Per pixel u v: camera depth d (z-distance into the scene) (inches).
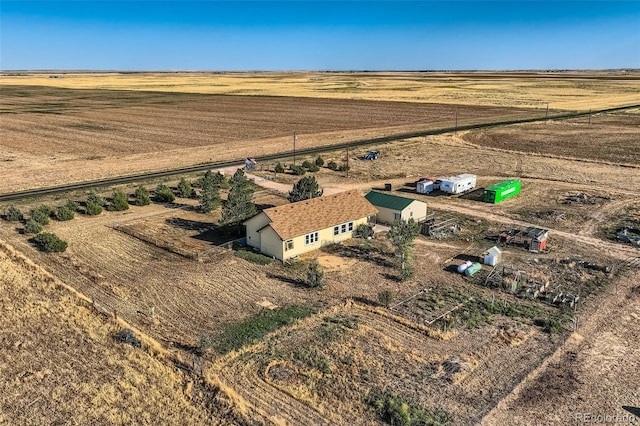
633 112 5649.6
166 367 1094.4
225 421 933.8
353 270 1627.7
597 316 1355.8
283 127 4781.0
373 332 1262.3
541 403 1010.7
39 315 1284.4
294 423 940.0
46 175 2856.8
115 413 940.6
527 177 2928.2
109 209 2240.4
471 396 1027.3
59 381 1030.4
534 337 1252.5
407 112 5861.2
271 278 1563.7
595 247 1849.2
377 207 2057.1
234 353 1159.6
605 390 1053.2
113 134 4303.6
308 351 1172.5
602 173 3019.2
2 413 931.3
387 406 982.4
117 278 1555.1
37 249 1763.0
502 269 1630.2
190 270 1616.6
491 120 5167.3
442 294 1473.9
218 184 2554.1
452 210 2298.2
